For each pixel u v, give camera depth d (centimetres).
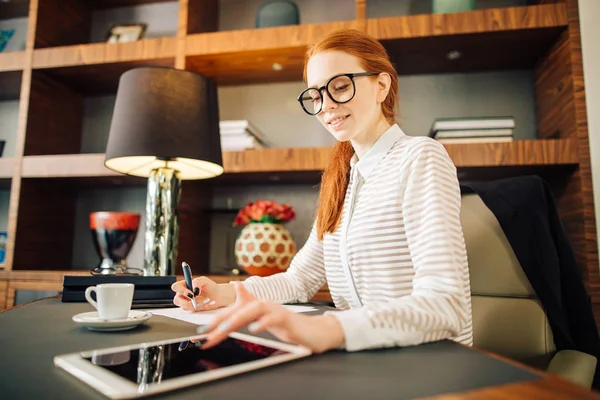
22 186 183
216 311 79
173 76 125
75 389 35
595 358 81
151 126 120
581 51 149
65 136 215
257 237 163
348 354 45
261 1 217
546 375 37
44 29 198
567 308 87
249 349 47
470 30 156
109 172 177
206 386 35
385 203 76
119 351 46
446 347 49
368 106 80
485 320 91
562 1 155
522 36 159
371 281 78
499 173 165
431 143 73
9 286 171
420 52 173
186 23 179
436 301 53
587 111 146
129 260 211
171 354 45
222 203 209
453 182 68
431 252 60
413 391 33
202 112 129
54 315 74
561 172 159
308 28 168
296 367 41
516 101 189
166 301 90
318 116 84
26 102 188
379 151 83
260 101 212
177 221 137
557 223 90
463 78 195
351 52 80
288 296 95
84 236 219
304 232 201
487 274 94
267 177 182
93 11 235
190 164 150
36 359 44
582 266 143
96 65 188
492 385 34
